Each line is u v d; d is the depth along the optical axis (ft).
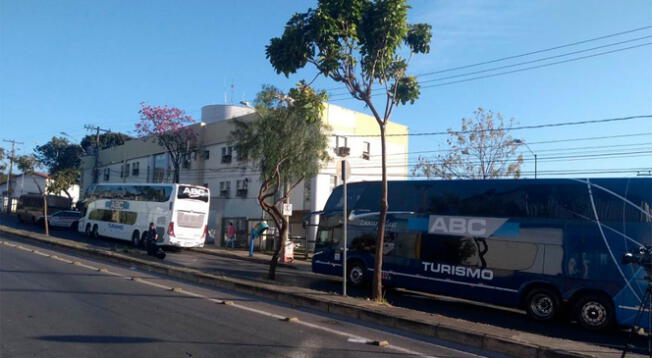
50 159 238.27
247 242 108.47
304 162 84.84
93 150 200.03
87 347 23.84
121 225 102.63
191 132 135.85
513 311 47.98
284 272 69.26
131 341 25.12
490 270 45.24
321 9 34.73
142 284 44.65
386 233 53.57
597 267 39.58
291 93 39.01
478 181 48.11
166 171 150.00
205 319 31.22
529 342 27.22
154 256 73.31
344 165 41.24
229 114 157.38
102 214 110.22
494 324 40.11
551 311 41.70
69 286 41.14
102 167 190.70
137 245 97.14
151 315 31.60
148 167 160.04
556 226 42.22
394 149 130.52
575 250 40.83
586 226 40.70
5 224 139.54
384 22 34.83
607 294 38.88
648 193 38.65
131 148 171.32
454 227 48.39
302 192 113.60
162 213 92.48
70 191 217.97
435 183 51.03
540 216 43.34
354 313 35.04
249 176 121.90
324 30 34.58
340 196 60.44
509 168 102.94
